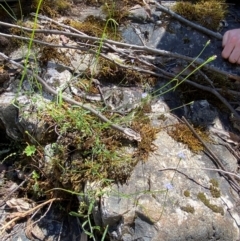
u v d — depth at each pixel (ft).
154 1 3.05
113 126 2.33
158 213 2.13
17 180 2.74
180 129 2.46
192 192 2.23
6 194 2.67
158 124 2.47
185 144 2.41
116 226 2.18
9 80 2.69
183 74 2.72
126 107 2.53
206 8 3.05
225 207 2.23
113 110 2.50
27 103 2.57
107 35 2.84
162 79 2.71
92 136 2.33
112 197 2.18
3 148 2.85
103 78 2.68
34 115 2.54
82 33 2.74
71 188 2.40
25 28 2.69
